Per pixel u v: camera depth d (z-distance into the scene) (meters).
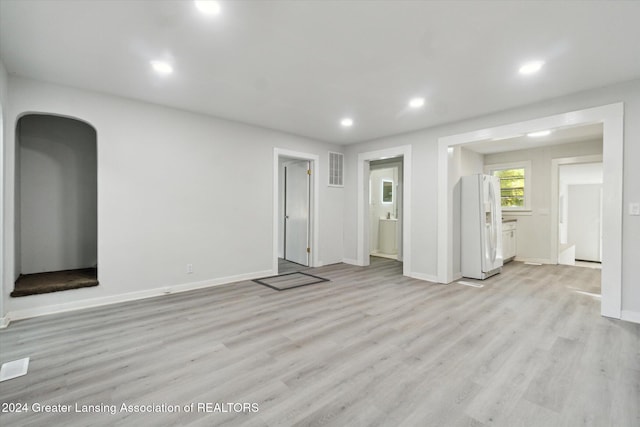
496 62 2.64
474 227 4.73
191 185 4.04
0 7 1.92
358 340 2.50
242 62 2.68
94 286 3.35
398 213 6.54
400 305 3.41
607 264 3.07
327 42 2.36
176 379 1.93
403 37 2.28
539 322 2.91
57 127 3.87
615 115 3.04
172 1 1.88
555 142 5.65
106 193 3.42
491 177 4.91
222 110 3.96
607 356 2.24
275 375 1.98
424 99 3.51
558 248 5.98
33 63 2.70
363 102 3.62
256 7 1.93
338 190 6.00
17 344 2.41
